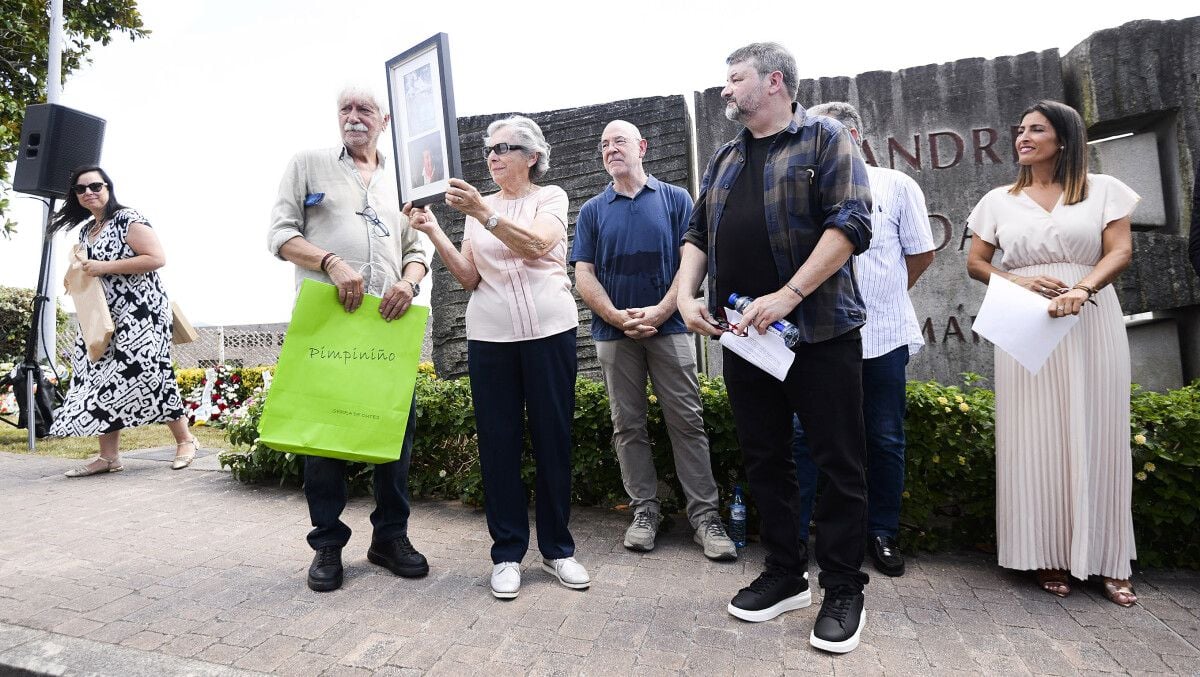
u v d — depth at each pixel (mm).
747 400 2273
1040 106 2594
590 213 3217
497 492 2518
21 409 5254
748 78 2117
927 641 2096
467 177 4941
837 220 1982
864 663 1946
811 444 2156
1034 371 2350
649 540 2967
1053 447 2486
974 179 4078
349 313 2434
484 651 1990
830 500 2123
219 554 2844
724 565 2801
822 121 2107
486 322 2496
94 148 5426
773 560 2316
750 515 3230
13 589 2426
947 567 2795
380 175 2684
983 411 2939
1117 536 2438
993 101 4078
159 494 3875
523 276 2484
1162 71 3740
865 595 2486
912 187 2854
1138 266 3734
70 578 2543
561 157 4727
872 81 4238
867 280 2734
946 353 4066
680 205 3139
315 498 2490
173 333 4898
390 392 2393
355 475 3865
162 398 4375
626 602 2381
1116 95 3791
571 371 2551
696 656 1977
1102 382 2451
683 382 3014
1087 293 2352
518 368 2533
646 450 3117
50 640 2002
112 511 3506
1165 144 3836
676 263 3080
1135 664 1947
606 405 3469
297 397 2344
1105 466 2443
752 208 2176
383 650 1983
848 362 2100
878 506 2766
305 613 2244
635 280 3029
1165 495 2689
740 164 2238
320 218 2512
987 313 2484
